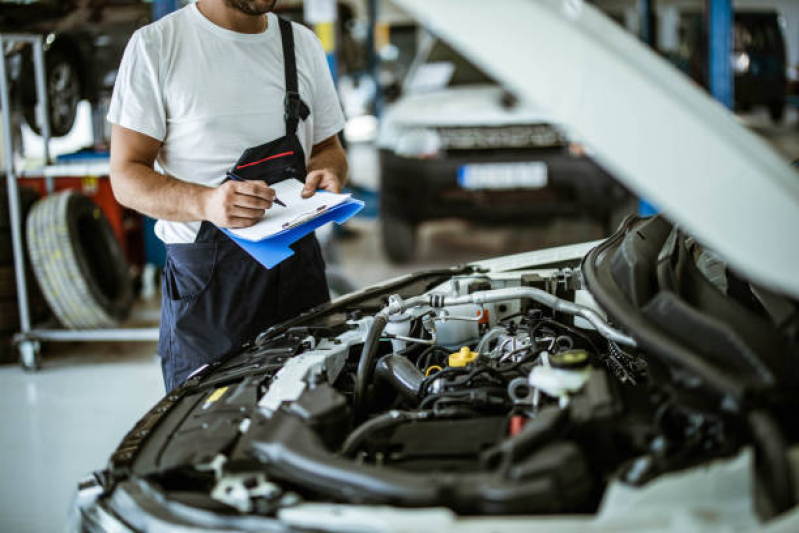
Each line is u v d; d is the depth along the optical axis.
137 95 2.08
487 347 2.02
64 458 3.14
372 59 8.16
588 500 1.30
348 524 1.21
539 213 5.29
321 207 1.94
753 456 1.27
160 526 1.28
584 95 1.21
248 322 2.25
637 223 2.18
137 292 5.77
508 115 5.33
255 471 1.38
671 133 1.19
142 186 2.04
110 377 4.09
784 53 10.84
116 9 5.31
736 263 1.22
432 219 5.54
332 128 2.47
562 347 1.90
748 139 1.22
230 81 2.17
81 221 4.50
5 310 4.28
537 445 1.31
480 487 1.23
